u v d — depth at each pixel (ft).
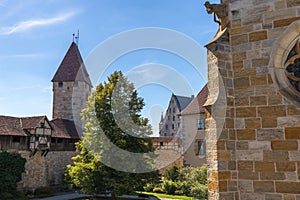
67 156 90.38
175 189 65.16
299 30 16.46
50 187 82.38
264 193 16.05
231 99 17.72
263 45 17.37
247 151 16.88
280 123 16.25
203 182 53.67
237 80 17.87
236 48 18.17
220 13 18.88
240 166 16.90
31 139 77.10
